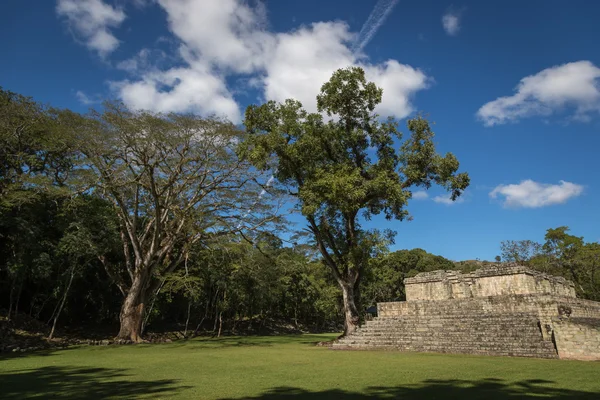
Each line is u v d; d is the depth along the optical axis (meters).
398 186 20.83
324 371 11.05
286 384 8.80
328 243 24.89
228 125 24.70
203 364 13.38
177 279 28.34
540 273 24.64
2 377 10.59
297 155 22.20
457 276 25.42
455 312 19.39
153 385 8.89
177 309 40.72
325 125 23.20
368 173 23.48
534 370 10.48
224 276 35.00
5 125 23.39
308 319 57.00
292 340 29.47
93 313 33.41
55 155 26.34
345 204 21.03
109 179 24.09
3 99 24.53
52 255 25.03
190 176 25.61
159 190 26.23
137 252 25.52
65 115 22.16
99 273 30.89
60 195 23.19
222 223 27.34
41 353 18.39
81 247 24.20
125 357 16.31
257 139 22.17
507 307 18.30
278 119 23.55
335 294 49.97
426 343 17.16
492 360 12.96
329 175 21.09
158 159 24.02
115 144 22.98
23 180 22.75
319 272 50.59
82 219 25.62
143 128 22.27
